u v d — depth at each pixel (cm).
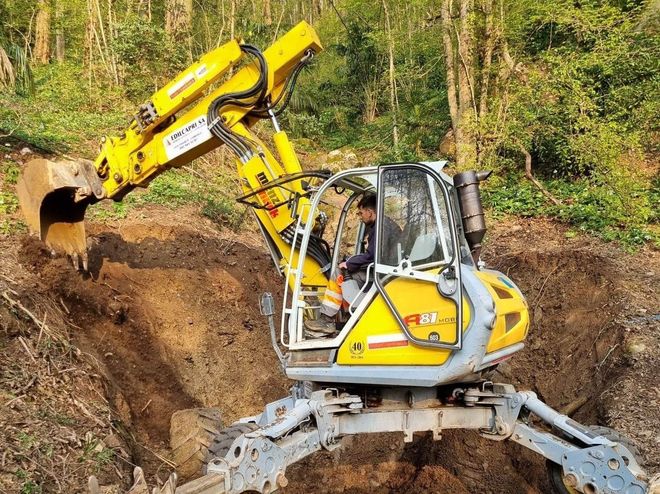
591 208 1215
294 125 2202
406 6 1981
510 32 1472
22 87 1497
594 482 512
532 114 1384
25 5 1958
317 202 604
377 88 2369
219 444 578
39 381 566
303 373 572
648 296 891
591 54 1370
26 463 473
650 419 646
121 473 512
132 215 1045
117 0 2003
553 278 1027
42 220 771
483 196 1381
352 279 606
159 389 780
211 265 1016
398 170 579
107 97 1656
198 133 713
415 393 582
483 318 516
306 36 700
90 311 773
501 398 581
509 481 721
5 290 642
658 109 1327
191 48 1838
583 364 833
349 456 780
